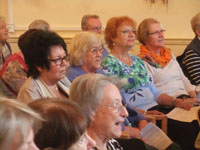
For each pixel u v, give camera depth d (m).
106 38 5.66
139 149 3.75
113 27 5.55
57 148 2.15
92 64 4.47
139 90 5.51
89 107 2.92
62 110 2.19
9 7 7.89
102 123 2.94
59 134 2.14
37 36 3.64
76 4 8.22
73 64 4.48
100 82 2.97
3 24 6.36
